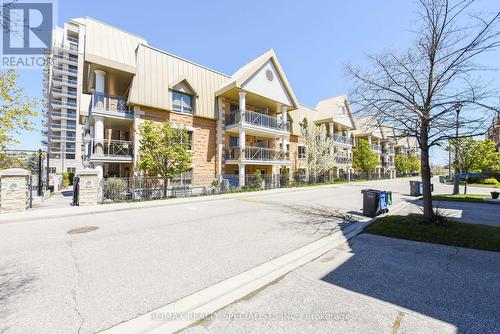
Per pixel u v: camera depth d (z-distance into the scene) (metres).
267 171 23.77
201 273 4.14
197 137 17.81
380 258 4.89
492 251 5.14
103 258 4.79
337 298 3.35
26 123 11.24
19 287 3.59
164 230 7.03
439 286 3.66
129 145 15.66
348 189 21.53
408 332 2.61
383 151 48.56
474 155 16.36
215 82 19.25
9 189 9.47
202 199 13.61
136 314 2.95
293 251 5.29
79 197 10.97
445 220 7.27
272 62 21.17
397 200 14.46
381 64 7.35
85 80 16.03
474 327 2.69
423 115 6.91
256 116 20.50
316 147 26.67
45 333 2.57
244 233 6.75
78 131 50.44
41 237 6.26
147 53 15.52
